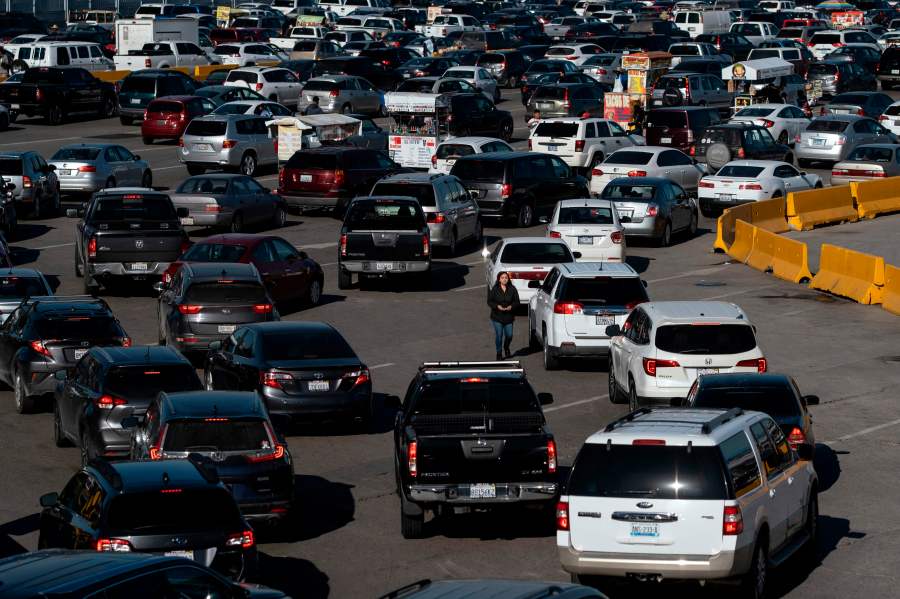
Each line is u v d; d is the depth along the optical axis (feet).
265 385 112.78
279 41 469.57
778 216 229.25
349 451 113.29
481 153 227.40
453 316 167.02
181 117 293.23
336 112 334.65
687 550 69.62
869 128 290.15
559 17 567.59
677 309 115.24
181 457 85.35
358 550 87.76
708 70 350.23
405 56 402.52
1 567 55.16
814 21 526.98
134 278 170.09
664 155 238.48
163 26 393.50
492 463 85.25
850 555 85.46
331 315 166.50
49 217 229.66
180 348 137.08
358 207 179.22
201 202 206.39
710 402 97.50
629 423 74.90
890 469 105.29
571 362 144.77
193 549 69.15
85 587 51.90
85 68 365.81
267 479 85.76
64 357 123.44
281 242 168.66
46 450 113.39
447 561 85.25
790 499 78.59
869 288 173.27
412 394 91.50
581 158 262.06
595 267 139.95
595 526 70.64
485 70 371.76
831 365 141.18
